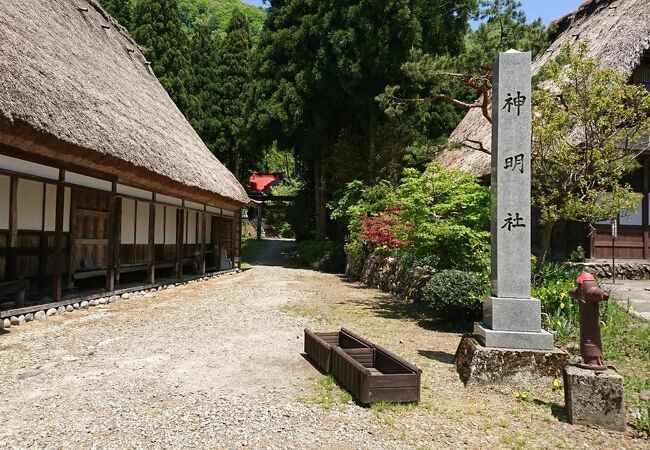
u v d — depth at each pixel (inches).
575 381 150.6
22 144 263.1
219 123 1085.8
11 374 182.2
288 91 722.2
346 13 666.2
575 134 286.0
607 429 147.4
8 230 298.7
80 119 298.2
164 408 150.9
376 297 426.0
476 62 325.4
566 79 308.7
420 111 685.3
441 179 327.6
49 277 354.3
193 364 201.3
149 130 432.8
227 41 1116.5
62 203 313.3
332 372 187.8
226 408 152.0
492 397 171.5
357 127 757.9
